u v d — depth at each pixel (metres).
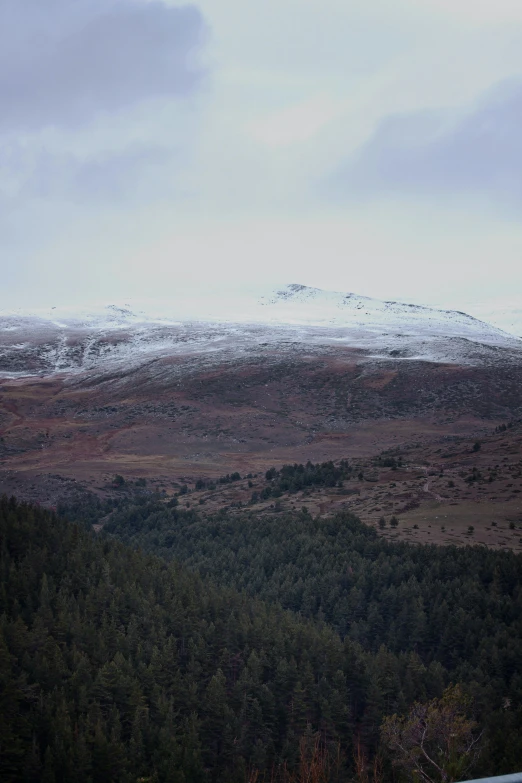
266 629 83.56
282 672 75.69
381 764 64.81
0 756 61.97
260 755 68.06
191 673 79.19
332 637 83.31
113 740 64.94
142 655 80.94
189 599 91.00
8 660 71.12
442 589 95.62
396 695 73.88
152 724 70.25
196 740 67.94
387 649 86.31
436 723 55.78
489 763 58.84
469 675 77.12
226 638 83.69
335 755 67.62
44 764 63.00
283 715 73.81
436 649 88.31
